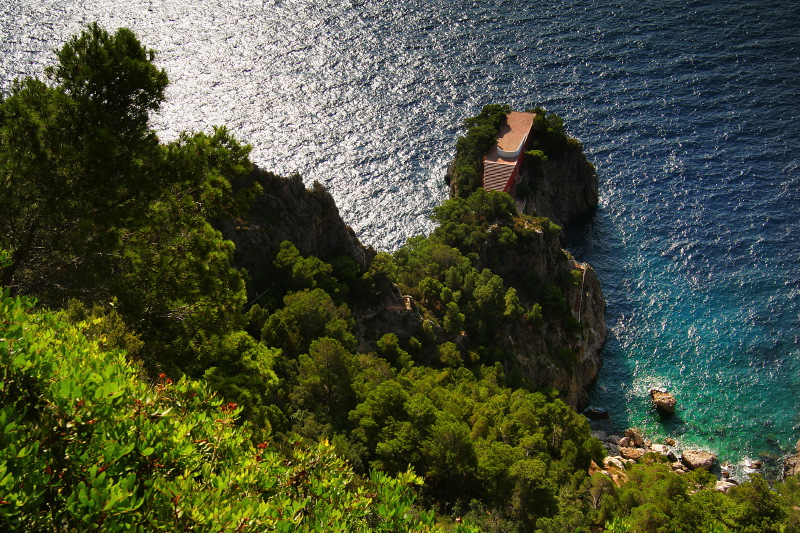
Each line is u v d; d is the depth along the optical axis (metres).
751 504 84.12
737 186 189.62
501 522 66.25
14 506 18.53
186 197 43.78
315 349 90.25
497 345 133.25
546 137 192.38
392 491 28.88
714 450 123.88
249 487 26.12
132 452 23.55
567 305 150.62
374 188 182.62
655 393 135.50
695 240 173.38
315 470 29.34
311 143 195.75
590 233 179.25
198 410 29.38
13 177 38.75
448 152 195.38
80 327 32.59
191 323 45.50
